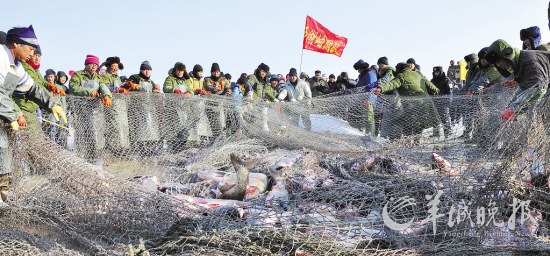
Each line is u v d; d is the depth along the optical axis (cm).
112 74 902
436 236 350
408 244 346
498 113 605
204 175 581
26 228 377
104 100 729
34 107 555
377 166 519
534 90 412
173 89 938
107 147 731
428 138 752
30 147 434
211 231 342
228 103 831
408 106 861
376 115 884
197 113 809
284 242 331
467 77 1044
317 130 841
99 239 363
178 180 607
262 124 819
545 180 354
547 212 350
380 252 330
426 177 397
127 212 371
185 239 338
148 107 774
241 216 369
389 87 905
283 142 734
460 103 814
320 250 329
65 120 543
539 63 437
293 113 859
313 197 385
